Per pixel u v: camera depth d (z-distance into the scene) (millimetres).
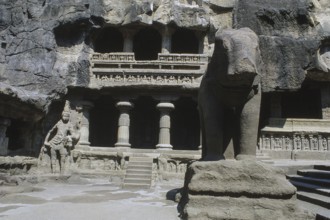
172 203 7750
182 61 18516
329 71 18797
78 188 12203
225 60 5527
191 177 5648
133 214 6176
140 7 19562
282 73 18391
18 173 14867
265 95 20688
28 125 16219
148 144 23781
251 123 6016
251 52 5352
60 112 17859
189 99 22000
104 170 16688
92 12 18422
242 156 5941
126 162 16406
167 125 18328
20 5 17672
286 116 23953
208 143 6320
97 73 18438
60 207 7055
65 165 16531
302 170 10875
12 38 17219
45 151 16859
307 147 17781
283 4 18984
